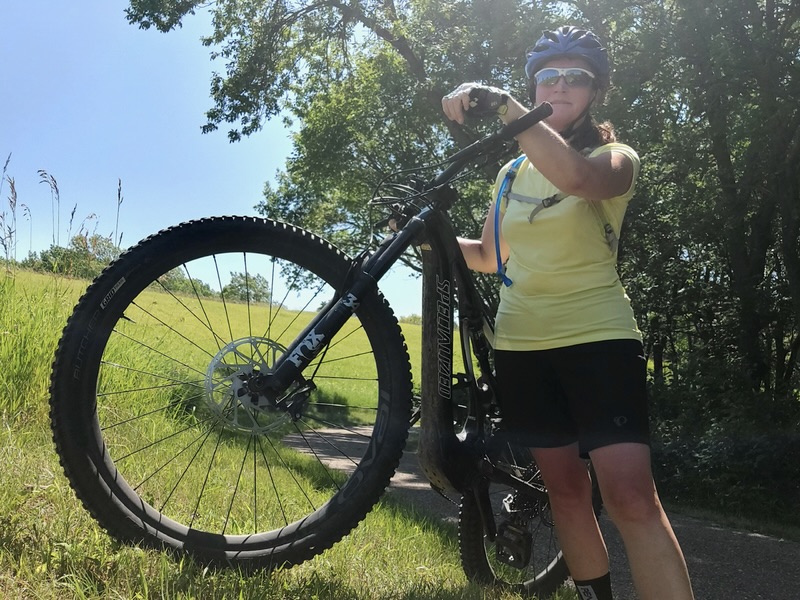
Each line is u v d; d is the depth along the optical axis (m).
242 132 17.75
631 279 14.30
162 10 16.47
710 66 10.63
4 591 1.68
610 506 1.86
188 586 1.84
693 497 11.55
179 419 3.66
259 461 4.24
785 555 6.68
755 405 12.25
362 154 19.38
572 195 1.97
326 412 2.18
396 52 17.16
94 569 1.87
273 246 2.12
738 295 13.64
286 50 18.09
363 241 21.67
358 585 2.36
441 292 2.17
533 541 2.62
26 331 3.94
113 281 1.97
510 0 13.17
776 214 13.50
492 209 2.42
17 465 2.65
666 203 13.16
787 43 11.56
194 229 2.05
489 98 1.89
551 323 2.05
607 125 2.28
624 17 11.62
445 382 2.14
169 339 3.84
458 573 2.95
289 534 2.14
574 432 2.17
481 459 2.25
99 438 1.99
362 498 2.13
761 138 10.48
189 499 2.95
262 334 2.21
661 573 1.79
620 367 1.94
